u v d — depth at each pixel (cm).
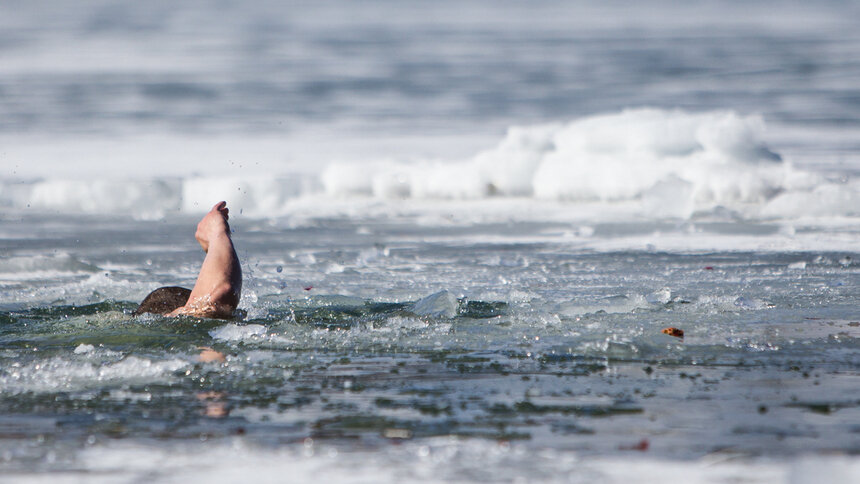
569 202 3938
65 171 4538
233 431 1005
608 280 2239
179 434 995
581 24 16075
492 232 3234
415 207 3888
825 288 2070
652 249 2797
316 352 1456
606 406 1112
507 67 9388
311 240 3092
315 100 7338
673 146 4197
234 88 8031
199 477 834
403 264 2561
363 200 4088
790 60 9538
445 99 7306
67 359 1401
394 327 1641
